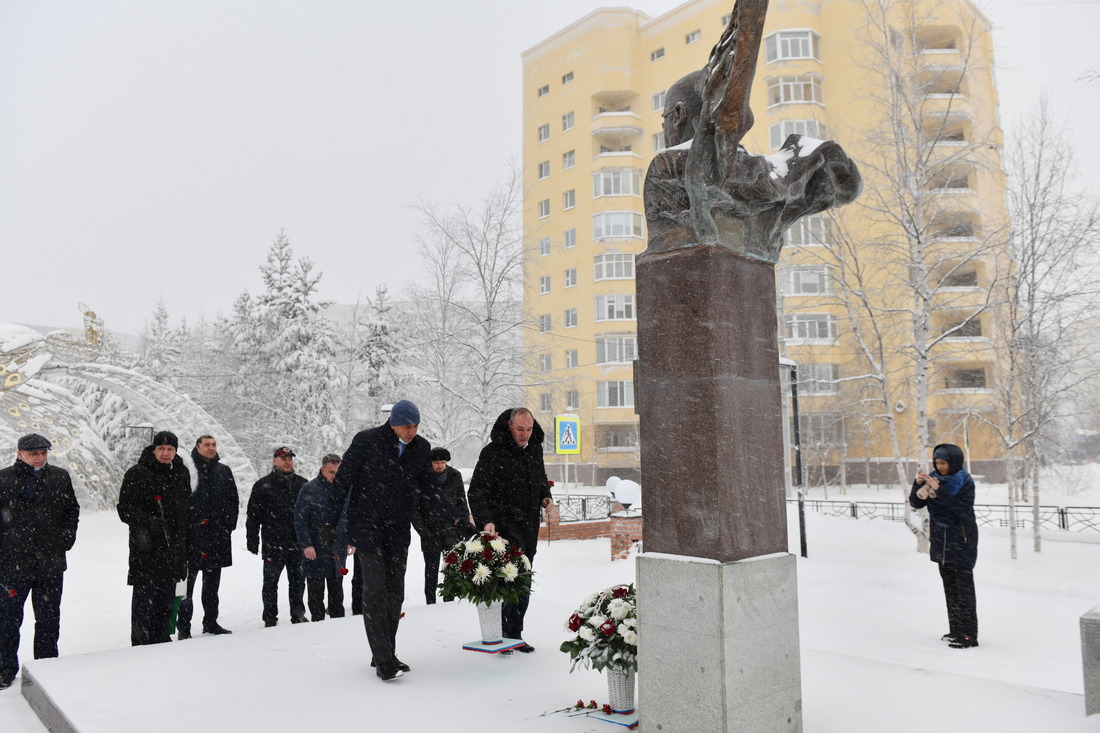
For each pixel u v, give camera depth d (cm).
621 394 4538
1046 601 1003
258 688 481
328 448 3688
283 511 844
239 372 4219
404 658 561
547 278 4953
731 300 384
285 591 1105
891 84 1792
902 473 1584
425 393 2828
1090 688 421
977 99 2508
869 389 3112
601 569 1351
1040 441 1664
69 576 1176
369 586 512
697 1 4650
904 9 1911
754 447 386
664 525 382
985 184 2303
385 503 524
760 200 394
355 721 419
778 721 368
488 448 621
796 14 3906
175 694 468
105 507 2305
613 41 4844
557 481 4625
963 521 749
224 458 2650
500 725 412
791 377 1532
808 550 1530
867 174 2042
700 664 353
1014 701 446
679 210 393
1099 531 1762
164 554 677
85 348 2522
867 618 922
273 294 4078
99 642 791
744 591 358
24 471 616
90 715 427
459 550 587
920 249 1711
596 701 450
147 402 2597
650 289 399
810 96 3850
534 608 773
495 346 2425
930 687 479
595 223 4728
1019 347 1568
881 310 1772
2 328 2334
